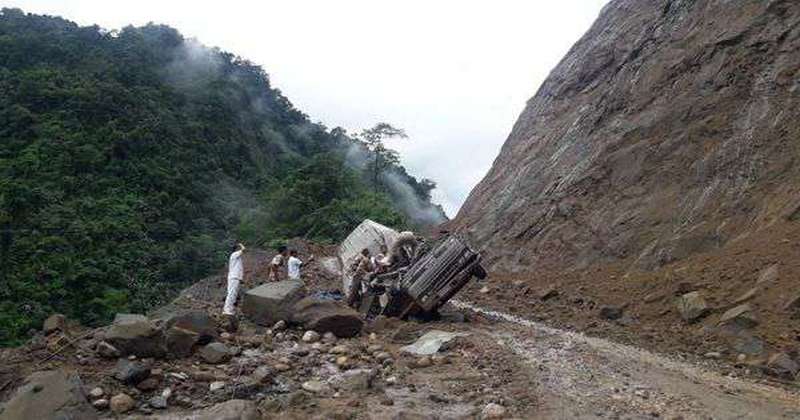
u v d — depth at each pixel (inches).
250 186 2466.8
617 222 728.3
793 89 663.1
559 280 703.7
